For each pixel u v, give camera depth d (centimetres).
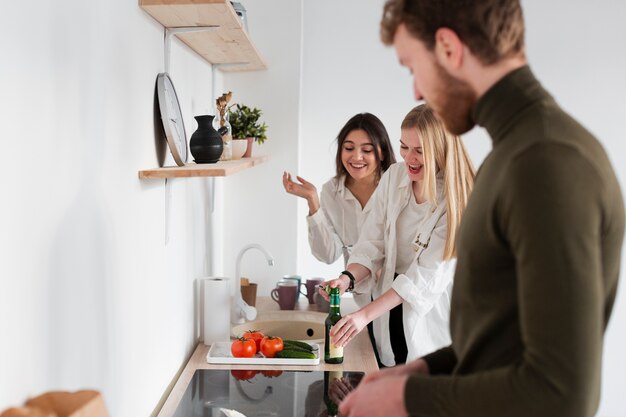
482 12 91
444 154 229
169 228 202
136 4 166
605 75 366
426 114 229
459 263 101
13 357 97
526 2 364
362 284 260
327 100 361
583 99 368
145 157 176
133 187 163
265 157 304
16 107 98
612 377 380
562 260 80
